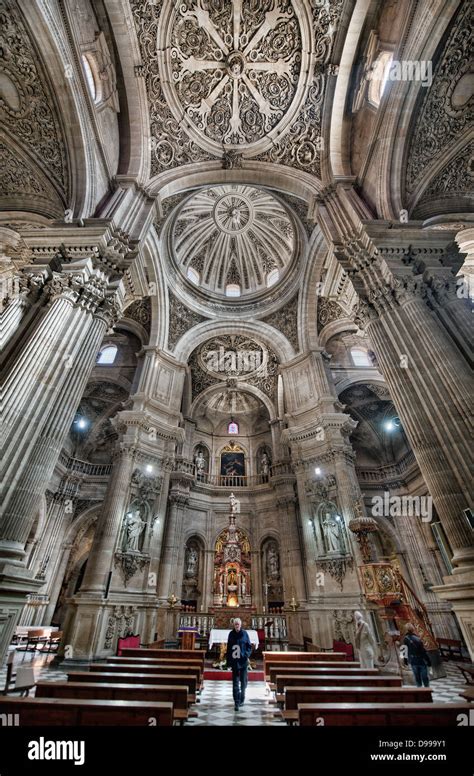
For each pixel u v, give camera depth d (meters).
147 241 16.02
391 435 22.02
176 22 11.76
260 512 20.75
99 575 11.70
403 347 8.10
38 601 16.52
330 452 14.95
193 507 20.28
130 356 20.62
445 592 6.10
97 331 8.65
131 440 14.55
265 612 17.86
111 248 9.45
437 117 9.46
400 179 10.34
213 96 13.17
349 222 10.88
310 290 18.41
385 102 10.05
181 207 17.58
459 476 6.42
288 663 7.27
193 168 13.66
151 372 16.92
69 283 8.42
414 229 9.54
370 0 10.46
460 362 7.36
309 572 13.89
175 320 19.44
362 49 11.36
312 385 17.22
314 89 12.57
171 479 19.36
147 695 4.03
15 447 6.39
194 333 19.69
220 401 24.27
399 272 8.85
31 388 6.99
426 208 10.30
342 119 12.47
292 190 13.78
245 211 21.38
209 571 19.20
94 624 10.67
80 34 9.75
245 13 11.98
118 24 10.98
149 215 11.73
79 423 21.72
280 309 19.91
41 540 17.80
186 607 17.22
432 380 7.38
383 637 10.94
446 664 12.47
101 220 9.54
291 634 14.32
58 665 10.09
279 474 19.31
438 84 9.02
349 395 21.80
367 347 20.84
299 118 13.09
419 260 9.08
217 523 20.67
